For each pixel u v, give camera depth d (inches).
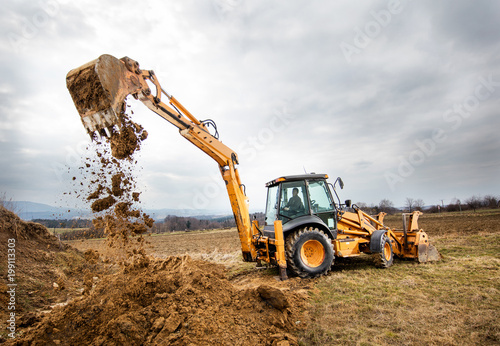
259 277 246.7
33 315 177.3
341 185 272.7
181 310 130.3
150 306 133.0
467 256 269.9
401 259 287.0
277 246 225.5
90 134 172.1
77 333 123.5
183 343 113.0
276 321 135.4
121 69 170.6
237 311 144.9
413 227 281.3
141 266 175.2
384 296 172.7
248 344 119.6
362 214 291.3
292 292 180.2
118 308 133.6
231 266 324.8
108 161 180.2
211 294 149.7
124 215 182.9
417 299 163.5
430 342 116.8
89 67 160.6
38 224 396.5
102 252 182.4
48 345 118.0
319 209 257.8
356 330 131.0
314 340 125.3
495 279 189.2
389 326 133.2
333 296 178.9
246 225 257.0
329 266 231.9
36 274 281.0
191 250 567.5
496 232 458.3
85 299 142.9
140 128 184.7
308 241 233.3
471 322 130.7
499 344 112.3
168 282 152.0
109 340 114.7
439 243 361.4
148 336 118.3
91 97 161.8
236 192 249.8
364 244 274.5
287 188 260.1
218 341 118.0
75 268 334.6
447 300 158.9
